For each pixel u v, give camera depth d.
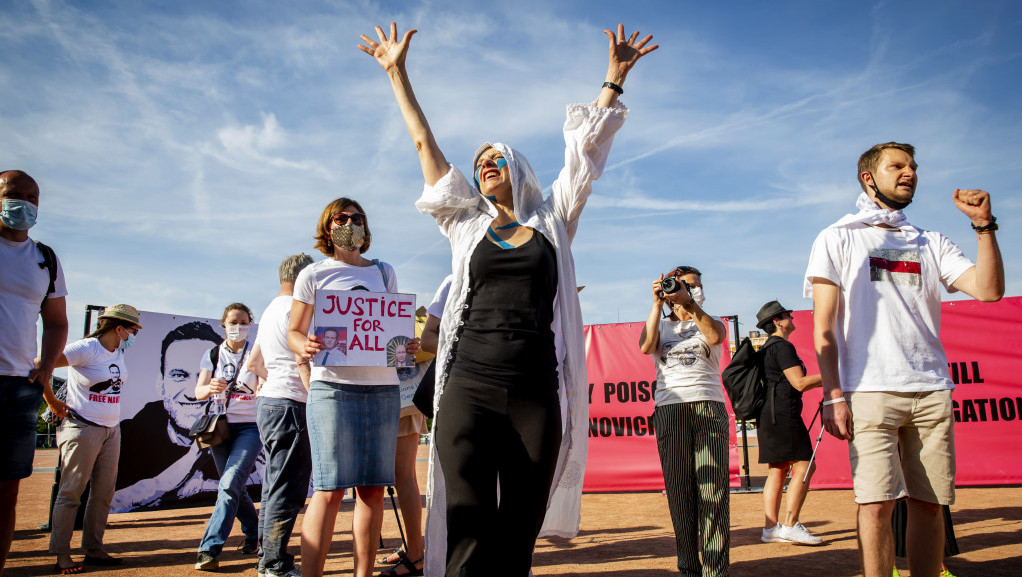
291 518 4.28
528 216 2.83
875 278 3.16
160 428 9.39
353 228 3.88
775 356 5.82
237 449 5.35
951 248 3.30
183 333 9.78
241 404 5.48
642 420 9.95
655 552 5.30
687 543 4.12
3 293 3.43
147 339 9.41
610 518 7.38
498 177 2.73
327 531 3.33
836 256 3.24
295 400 4.32
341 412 3.45
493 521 2.44
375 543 3.52
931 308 3.17
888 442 3.00
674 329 4.45
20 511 8.88
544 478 2.44
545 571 4.66
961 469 9.00
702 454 4.14
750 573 4.46
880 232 3.28
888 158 3.34
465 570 2.34
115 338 5.64
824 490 9.13
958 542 5.32
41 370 3.58
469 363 2.50
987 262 3.00
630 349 10.16
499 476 2.56
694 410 4.20
